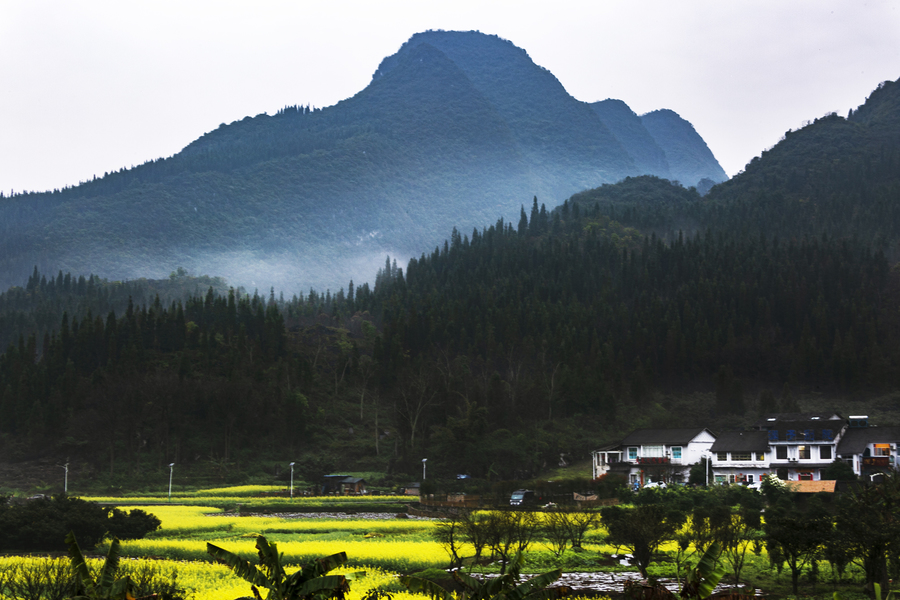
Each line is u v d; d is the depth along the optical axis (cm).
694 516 5962
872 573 4384
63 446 16625
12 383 18850
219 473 15912
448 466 15750
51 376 19262
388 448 17675
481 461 15350
